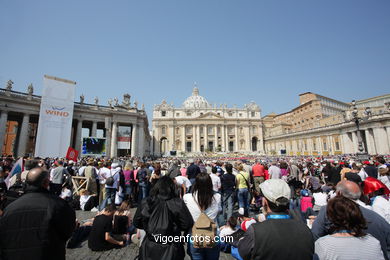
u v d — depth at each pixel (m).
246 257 2.57
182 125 93.50
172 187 3.67
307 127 83.75
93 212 9.66
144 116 39.97
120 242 6.30
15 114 30.48
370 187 5.23
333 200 2.93
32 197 3.10
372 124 44.59
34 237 2.88
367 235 2.69
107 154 33.81
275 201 2.79
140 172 10.77
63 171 9.77
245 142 95.06
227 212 8.60
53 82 26.14
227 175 8.75
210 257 3.73
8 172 10.19
